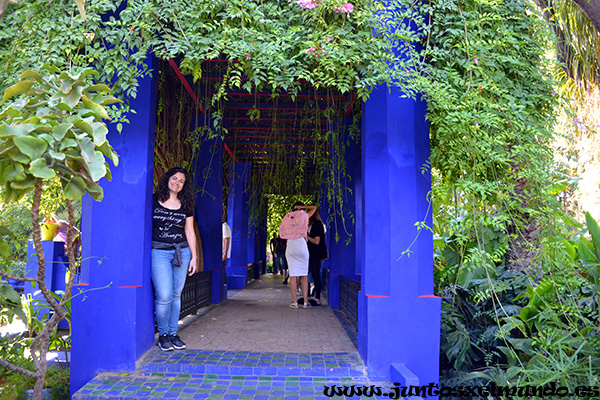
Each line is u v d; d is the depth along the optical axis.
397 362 3.20
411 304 3.24
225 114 6.63
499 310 3.88
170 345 3.62
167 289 3.62
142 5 3.11
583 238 3.25
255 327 4.67
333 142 5.54
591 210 5.35
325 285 8.28
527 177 3.09
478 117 2.91
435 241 4.64
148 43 3.15
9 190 1.80
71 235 1.90
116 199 3.46
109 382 3.09
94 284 3.37
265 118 6.59
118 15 3.45
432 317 3.24
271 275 13.48
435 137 3.40
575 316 3.20
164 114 5.08
